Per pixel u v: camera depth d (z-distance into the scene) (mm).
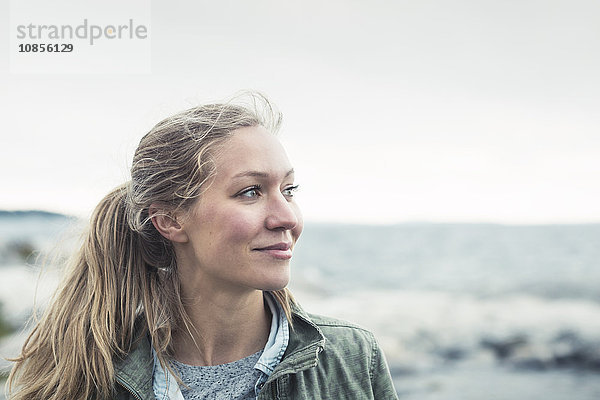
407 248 17203
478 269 14297
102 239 1285
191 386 1191
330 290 13625
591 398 7453
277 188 1130
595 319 10086
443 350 9617
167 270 1272
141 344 1242
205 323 1211
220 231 1097
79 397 1231
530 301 11594
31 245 9375
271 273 1095
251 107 1233
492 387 8047
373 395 1295
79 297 1293
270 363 1190
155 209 1197
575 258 14320
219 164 1112
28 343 1382
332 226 17922
